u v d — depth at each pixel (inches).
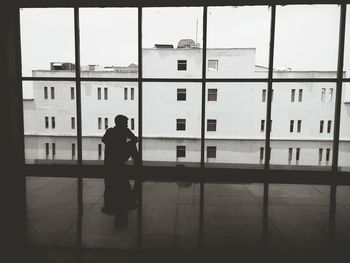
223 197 241.0
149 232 177.0
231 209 214.8
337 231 180.5
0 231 177.2
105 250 156.5
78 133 300.5
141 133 295.6
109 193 229.5
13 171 281.7
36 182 278.8
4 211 208.1
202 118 294.8
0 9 263.6
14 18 281.4
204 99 292.4
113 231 177.9
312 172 286.7
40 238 168.9
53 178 292.4
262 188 266.7
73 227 182.7
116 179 229.0
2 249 157.6
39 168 304.0
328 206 222.5
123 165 228.2
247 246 161.8
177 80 292.2
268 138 288.2
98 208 213.9
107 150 223.3
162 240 167.6
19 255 152.1
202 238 170.4
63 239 167.9
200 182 284.0
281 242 166.4
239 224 189.3
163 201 229.9
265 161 290.7
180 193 250.1
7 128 273.9
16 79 287.1
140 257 150.3
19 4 283.9
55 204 221.5
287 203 228.4
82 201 228.2
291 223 191.6
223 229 181.9
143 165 298.2
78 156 303.1
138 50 290.0
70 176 300.2
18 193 248.2
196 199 235.9
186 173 296.0
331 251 157.2
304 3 269.9
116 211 209.3
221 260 148.4
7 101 273.6
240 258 150.2
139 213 205.8
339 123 282.2
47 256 151.0
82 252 154.6
